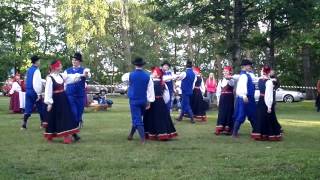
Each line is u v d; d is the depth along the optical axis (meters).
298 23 22.98
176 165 7.55
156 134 10.36
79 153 8.56
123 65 43.81
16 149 8.95
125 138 10.60
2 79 35.69
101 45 43.22
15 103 18.44
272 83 10.62
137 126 10.01
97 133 11.41
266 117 10.62
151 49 47.62
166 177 6.75
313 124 14.39
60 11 40.81
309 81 33.50
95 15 40.44
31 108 12.27
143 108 10.17
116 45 44.91
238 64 22.80
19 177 6.70
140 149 9.10
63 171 7.12
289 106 25.44
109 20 44.59
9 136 10.78
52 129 9.94
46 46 45.72
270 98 10.54
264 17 23.44
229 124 11.64
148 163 7.73
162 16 23.47
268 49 26.78
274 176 6.81
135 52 45.91
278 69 37.56
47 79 9.79
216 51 24.02
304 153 8.68
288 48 29.70
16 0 22.55
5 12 21.92
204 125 13.73
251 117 10.90
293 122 15.05
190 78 14.60
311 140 10.75
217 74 44.34
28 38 40.38
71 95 11.32
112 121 14.38
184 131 12.20
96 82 44.56
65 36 44.03
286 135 11.64
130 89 10.12
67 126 9.77
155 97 10.46
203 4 22.86
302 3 21.53
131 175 6.88
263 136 10.62
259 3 21.19
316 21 23.59
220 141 10.42
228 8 22.72
